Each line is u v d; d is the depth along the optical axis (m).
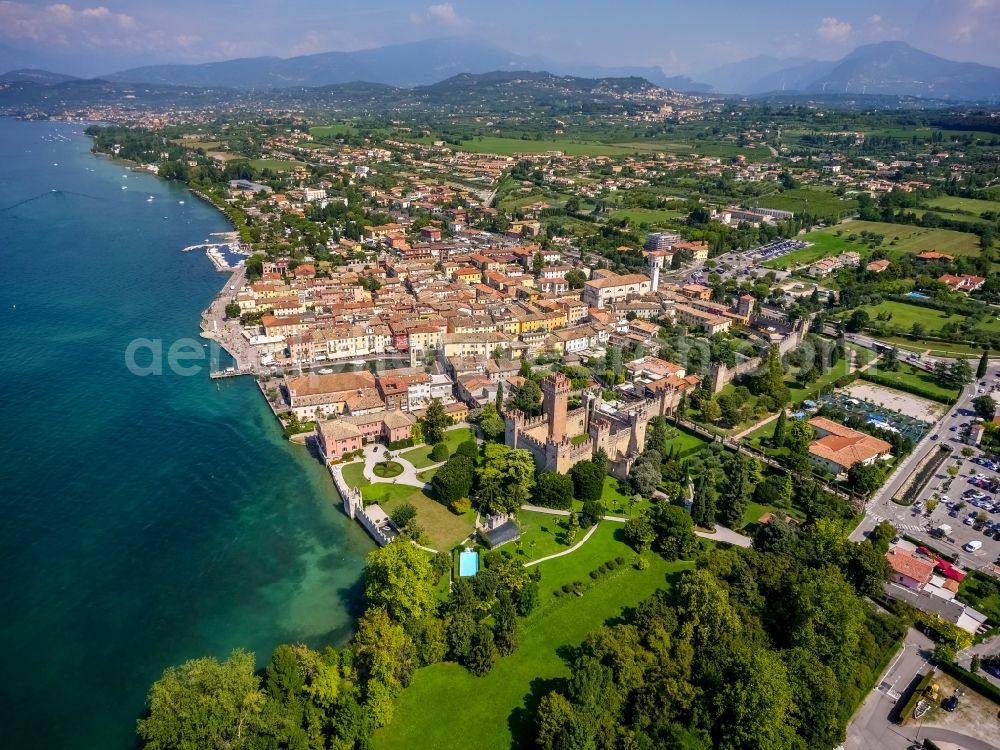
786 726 120.38
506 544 184.38
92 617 161.88
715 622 140.62
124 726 134.75
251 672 126.69
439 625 147.25
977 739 128.12
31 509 199.50
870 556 163.88
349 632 158.50
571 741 117.06
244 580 175.12
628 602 164.50
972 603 162.00
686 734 121.75
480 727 130.38
